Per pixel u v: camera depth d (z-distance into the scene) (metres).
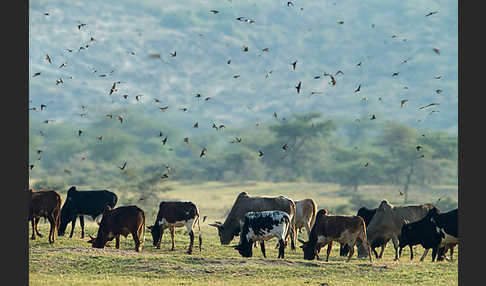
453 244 102.88
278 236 100.56
